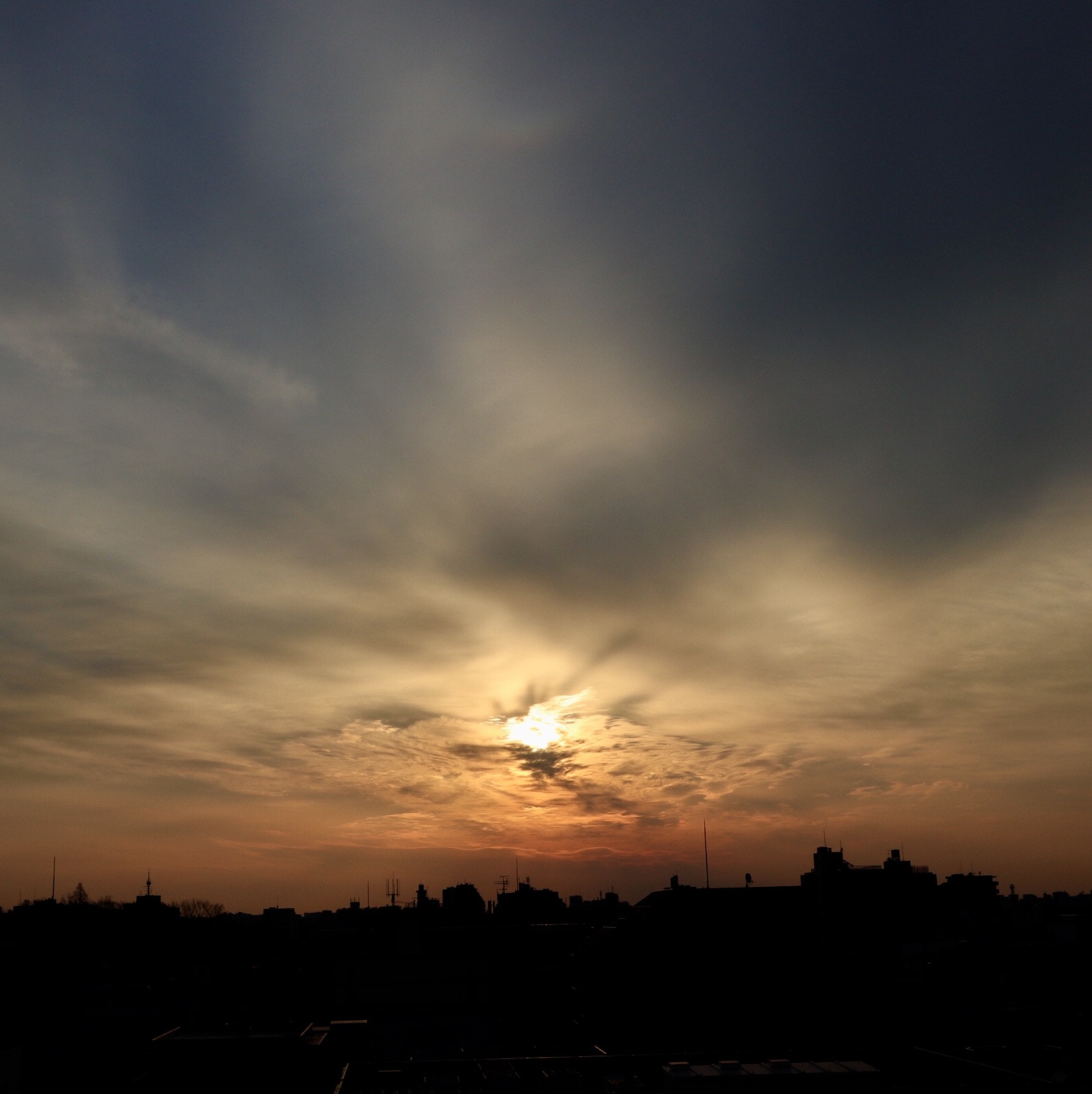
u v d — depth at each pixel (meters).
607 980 151.25
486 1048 138.38
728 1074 82.44
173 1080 99.38
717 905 153.00
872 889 150.88
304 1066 101.00
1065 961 141.25
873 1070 83.62
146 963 194.62
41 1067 110.00
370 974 164.00
